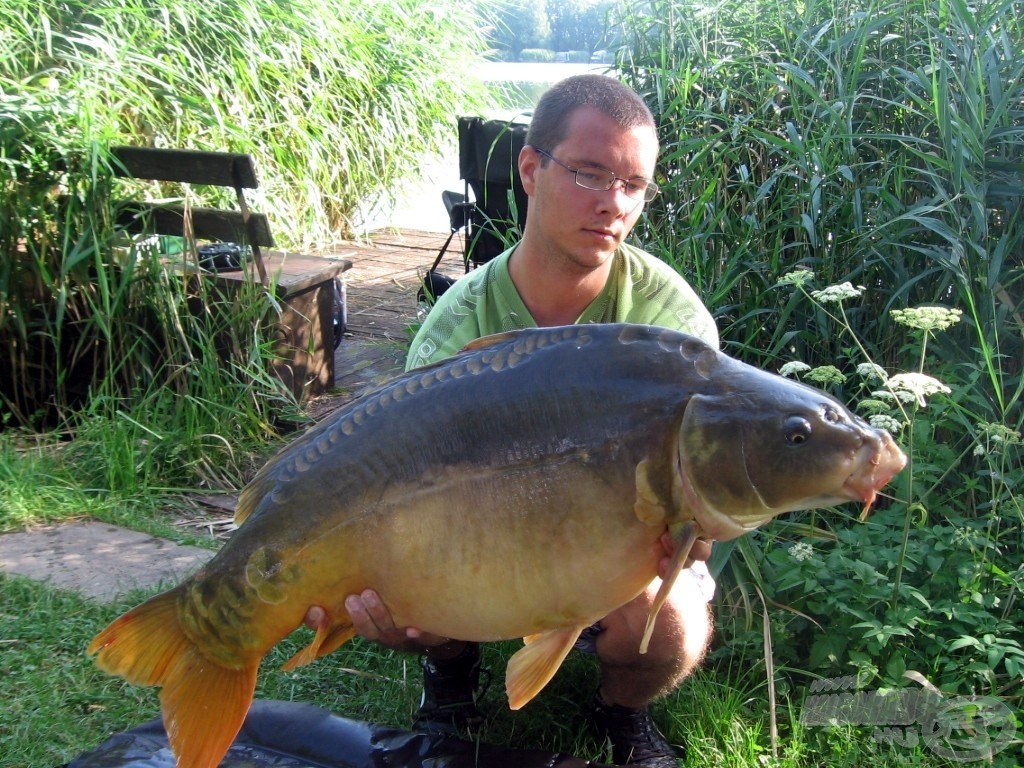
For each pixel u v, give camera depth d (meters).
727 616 3.41
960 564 3.24
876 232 3.96
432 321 2.95
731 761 2.87
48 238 5.47
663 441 1.98
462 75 11.09
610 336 2.07
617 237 2.66
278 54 8.70
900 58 4.42
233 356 5.36
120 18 7.04
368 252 9.57
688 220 4.34
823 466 1.88
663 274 2.88
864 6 4.66
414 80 10.13
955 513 3.51
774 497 1.92
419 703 3.16
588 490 2.01
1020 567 3.22
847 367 4.05
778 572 3.35
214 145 7.79
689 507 1.97
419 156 10.63
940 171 4.08
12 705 3.14
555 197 2.62
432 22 10.82
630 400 2.01
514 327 2.84
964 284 3.64
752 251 4.23
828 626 3.27
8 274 5.40
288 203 8.96
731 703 3.06
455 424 2.07
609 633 2.69
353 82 9.59
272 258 6.08
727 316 4.21
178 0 7.66
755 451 1.91
